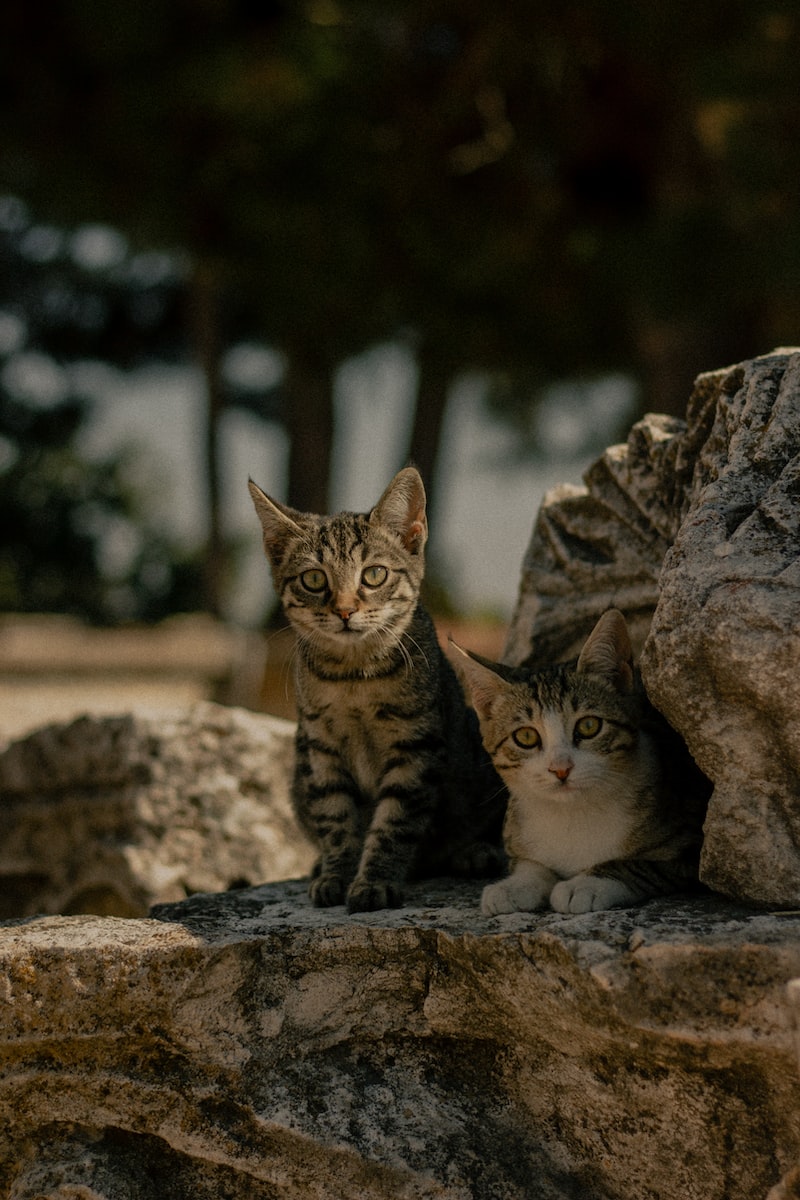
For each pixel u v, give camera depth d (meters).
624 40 10.59
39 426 22.97
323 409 18.27
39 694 10.27
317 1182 3.05
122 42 11.08
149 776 5.57
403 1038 3.23
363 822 4.61
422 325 13.41
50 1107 3.25
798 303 10.91
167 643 11.41
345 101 12.12
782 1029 2.64
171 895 5.40
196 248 12.80
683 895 3.30
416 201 12.56
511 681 3.97
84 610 22.28
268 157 12.06
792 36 9.32
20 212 16.02
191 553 23.08
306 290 12.45
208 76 11.05
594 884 3.39
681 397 12.23
